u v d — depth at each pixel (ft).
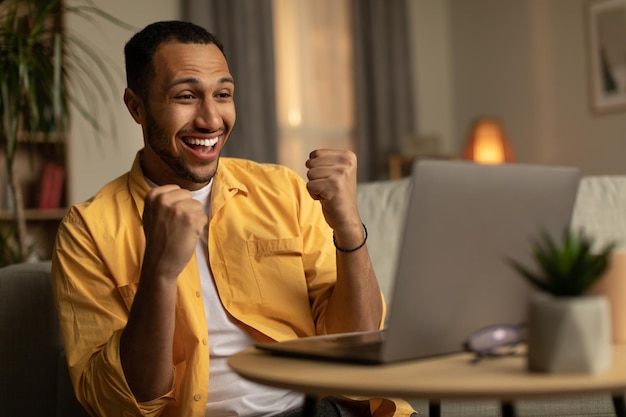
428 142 18.57
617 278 3.36
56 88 8.41
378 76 18.70
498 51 19.25
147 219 3.84
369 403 4.69
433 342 3.06
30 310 5.38
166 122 4.51
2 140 13.33
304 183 5.12
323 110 18.75
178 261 3.83
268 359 3.32
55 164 13.84
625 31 16.40
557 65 17.87
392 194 7.17
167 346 3.96
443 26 20.56
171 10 16.24
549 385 2.54
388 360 2.97
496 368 2.88
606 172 16.92
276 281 4.73
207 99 4.52
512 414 3.78
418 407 5.96
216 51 4.65
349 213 4.27
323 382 2.73
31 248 10.57
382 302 4.60
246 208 4.85
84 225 4.60
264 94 16.94
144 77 4.58
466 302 3.10
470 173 2.97
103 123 15.05
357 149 18.79
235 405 4.54
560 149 17.89
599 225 7.12
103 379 4.05
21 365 5.37
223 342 4.58
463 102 20.30
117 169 15.17
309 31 18.58
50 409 5.33
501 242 3.15
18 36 8.38
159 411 4.13
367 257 4.43
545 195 3.26
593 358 2.70
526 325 3.13
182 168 4.58
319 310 4.78
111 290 4.47
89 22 14.93
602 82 16.90
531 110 18.49
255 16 16.85
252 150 16.72
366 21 18.88
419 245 2.90
